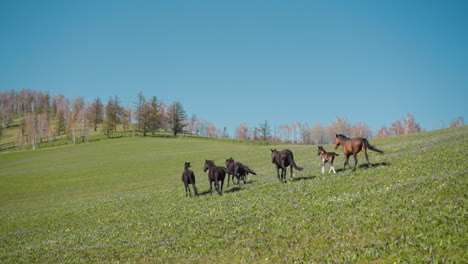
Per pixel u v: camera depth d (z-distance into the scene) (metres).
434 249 9.48
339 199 16.81
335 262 9.80
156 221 20.09
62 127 196.38
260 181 29.02
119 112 162.75
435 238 10.12
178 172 57.22
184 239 15.28
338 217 14.12
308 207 16.77
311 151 63.81
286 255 11.28
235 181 32.62
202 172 53.19
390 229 11.51
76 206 32.78
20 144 168.88
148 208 25.38
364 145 24.19
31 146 162.38
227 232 15.31
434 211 12.19
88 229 21.39
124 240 16.81
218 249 13.25
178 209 22.61
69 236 19.91
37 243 19.38
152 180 50.44
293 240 12.64
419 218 11.89
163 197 29.67
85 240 18.17
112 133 171.25
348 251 10.41
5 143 182.12
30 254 16.66
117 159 82.62
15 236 22.38
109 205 29.86
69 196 43.75
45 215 29.77
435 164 21.78
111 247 15.80
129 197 34.12
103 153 97.56
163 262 12.70
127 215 24.00
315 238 12.34
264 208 18.28
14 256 16.64
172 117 164.50
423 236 10.35
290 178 27.02
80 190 48.19
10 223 27.84
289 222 14.96
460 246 9.41
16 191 52.03
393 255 9.48
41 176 64.44
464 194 13.38
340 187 19.97
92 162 80.38
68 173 65.94
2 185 57.28
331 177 23.53
